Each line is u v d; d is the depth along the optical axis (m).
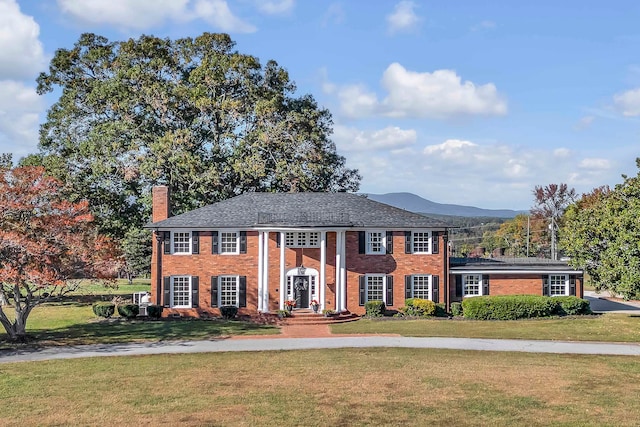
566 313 44.59
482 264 47.91
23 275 31.47
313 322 42.50
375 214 47.66
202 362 28.27
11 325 34.75
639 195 38.81
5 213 32.75
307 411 19.95
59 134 59.75
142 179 56.69
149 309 44.34
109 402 21.11
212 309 45.78
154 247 46.31
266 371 26.08
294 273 46.34
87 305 53.56
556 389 22.81
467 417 19.30
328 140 63.53
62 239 33.50
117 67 60.25
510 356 29.69
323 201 49.03
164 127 59.03
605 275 38.56
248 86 60.84
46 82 62.06
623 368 26.67
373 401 21.17
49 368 26.98
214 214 47.28
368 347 32.44
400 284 46.56
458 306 45.34
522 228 111.94
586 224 41.78
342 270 45.84
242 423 18.70
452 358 29.08
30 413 19.83
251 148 57.97
